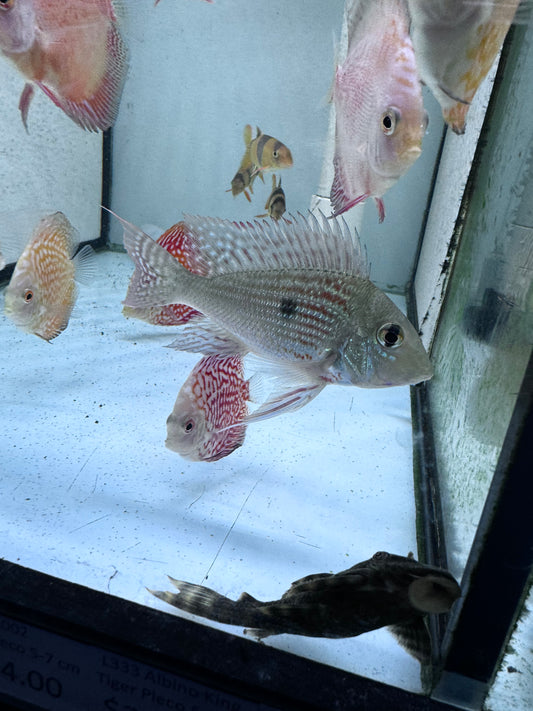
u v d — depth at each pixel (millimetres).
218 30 740
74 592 251
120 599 249
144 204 880
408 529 339
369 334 229
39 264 399
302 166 795
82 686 245
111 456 417
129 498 361
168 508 350
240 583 281
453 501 324
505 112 401
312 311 236
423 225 679
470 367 363
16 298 390
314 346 240
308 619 237
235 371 343
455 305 462
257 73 773
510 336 254
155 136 851
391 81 236
